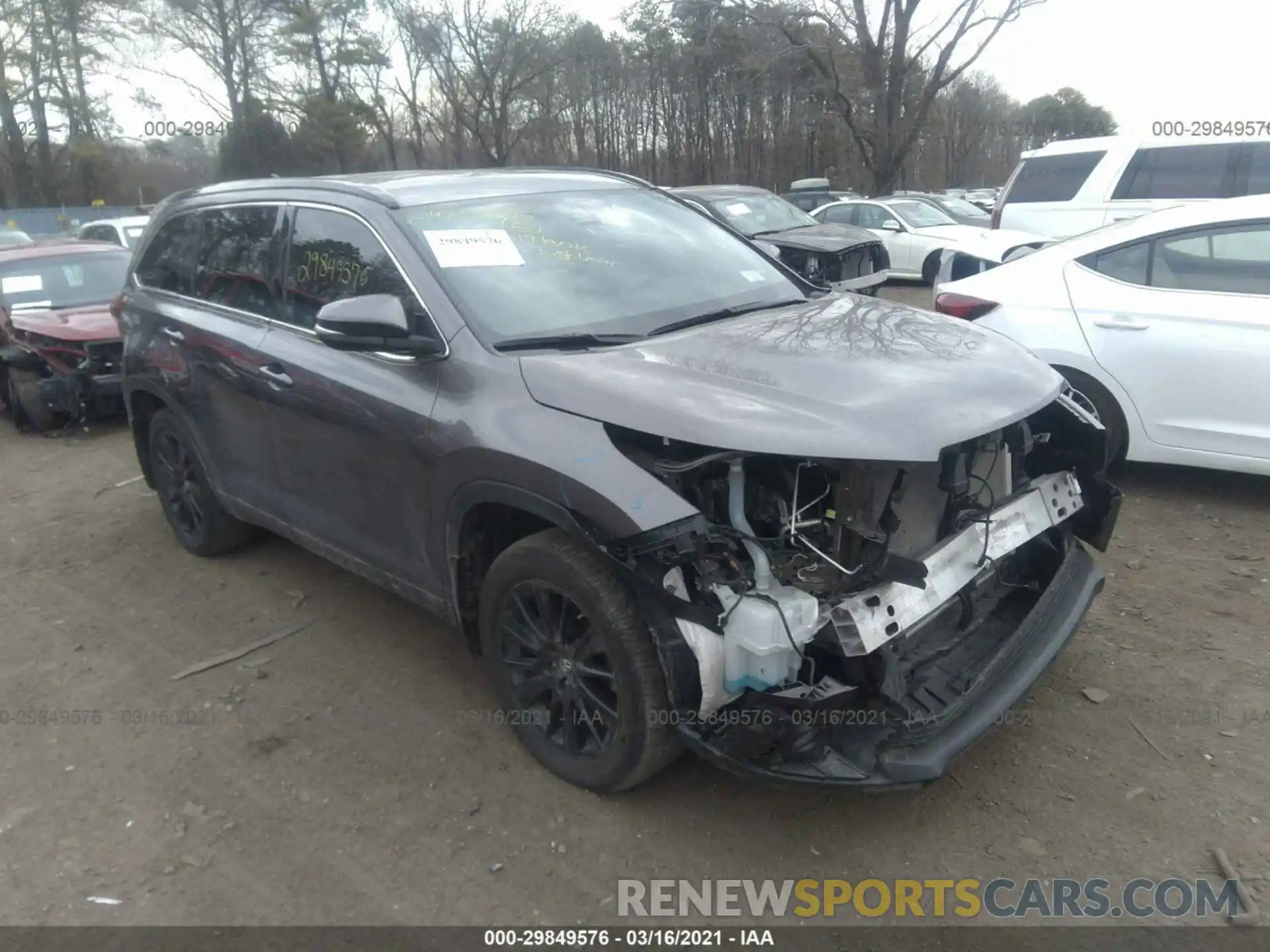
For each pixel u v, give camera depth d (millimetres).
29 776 3500
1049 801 3090
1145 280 5285
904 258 16078
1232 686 3631
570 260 3729
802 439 2629
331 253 3879
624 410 2850
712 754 2746
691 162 44281
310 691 3959
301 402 3873
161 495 5469
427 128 44375
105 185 41438
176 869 2998
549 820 3125
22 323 8414
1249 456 5027
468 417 3164
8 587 5160
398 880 2912
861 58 26125
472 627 3525
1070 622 3215
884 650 2676
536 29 39344
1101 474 3531
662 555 2674
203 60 34812
